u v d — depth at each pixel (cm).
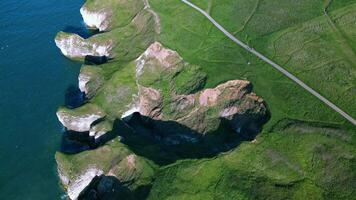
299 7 10938
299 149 8081
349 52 9569
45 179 8956
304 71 9406
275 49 10006
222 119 9212
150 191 7812
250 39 10388
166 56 10375
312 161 7875
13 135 9825
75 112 9825
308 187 7525
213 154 8494
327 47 9744
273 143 8231
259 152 8119
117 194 8106
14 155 9419
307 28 10306
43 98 10631
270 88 9206
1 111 10338
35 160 9319
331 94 8875
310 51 9744
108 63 10912
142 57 10469
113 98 10006
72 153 9262
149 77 10156
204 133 9112
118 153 8550
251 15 11012
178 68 10150
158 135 9456
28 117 10194
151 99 9881
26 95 10706
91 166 8588
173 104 9656
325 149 8000
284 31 10369
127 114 9831
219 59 10044
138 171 8225
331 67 9325
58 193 8719
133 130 9450
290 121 8544
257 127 8800
